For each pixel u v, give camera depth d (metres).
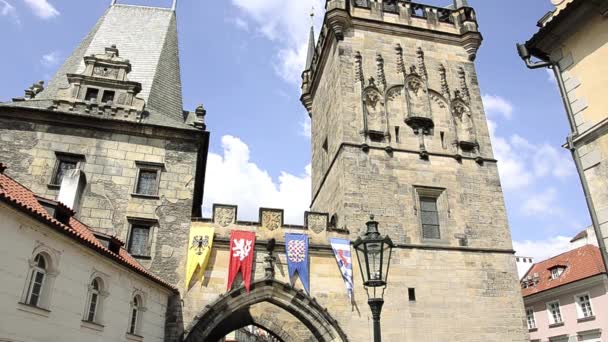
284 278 29.22
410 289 30.27
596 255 47.25
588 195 16.23
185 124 35.00
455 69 39.28
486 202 34.22
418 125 35.66
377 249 15.08
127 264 22.91
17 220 16.69
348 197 32.28
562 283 47.91
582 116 17.06
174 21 44.59
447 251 31.83
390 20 40.09
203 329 27.27
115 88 33.44
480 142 36.66
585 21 17.28
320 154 42.91
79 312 19.59
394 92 37.03
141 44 40.53
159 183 30.81
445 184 34.22
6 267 16.06
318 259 30.16
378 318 14.41
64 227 18.78
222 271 28.80
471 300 30.62
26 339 16.62
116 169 30.62
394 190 33.16
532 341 51.81
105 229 28.86
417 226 32.38
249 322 35.88
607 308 42.59
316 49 46.47
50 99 33.38
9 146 29.53
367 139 34.38
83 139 30.91
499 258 32.38
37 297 17.66
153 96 36.22
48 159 29.81
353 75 36.75
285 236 30.19
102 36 40.19
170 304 27.53
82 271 20.03
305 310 28.72
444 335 29.34
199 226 29.72
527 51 18.92
